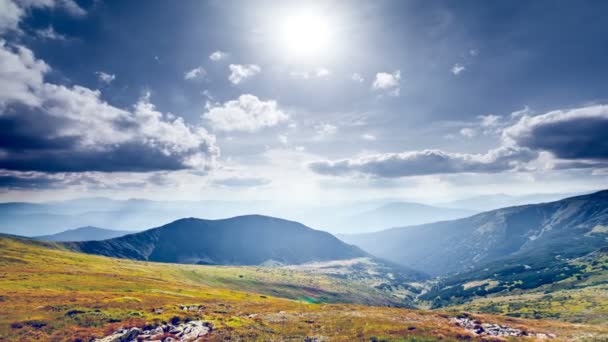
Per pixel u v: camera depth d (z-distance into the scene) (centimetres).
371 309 7988
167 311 6475
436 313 7350
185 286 12744
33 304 6338
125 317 5900
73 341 4772
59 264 16250
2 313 5672
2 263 14062
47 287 9194
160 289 10931
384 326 5847
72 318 5638
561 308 19375
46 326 5238
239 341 5016
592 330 5544
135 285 11062
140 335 5134
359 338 5159
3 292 7444
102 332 5116
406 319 6538
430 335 5231
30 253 18762
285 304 8638
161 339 5003
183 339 5053
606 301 18625
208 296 10644
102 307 6356
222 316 6394
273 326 5884
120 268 18700
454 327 5816
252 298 11756
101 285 10331
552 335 5253
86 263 18525
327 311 7531
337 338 5191
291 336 5312
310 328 5809
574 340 4975
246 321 6100
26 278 10256
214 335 5216
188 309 6994
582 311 17100
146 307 6675
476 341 4950
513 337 5134
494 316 7144
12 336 4825
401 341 4978
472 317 6875
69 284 9900
